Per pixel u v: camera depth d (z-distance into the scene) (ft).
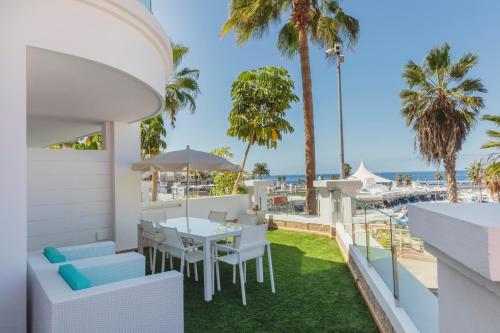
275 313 11.07
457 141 43.42
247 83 33.19
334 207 23.63
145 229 16.39
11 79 8.11
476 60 43.32
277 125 32.94
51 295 6.50
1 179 7.80
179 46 32.91
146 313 7.25
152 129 36.42
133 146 21.35
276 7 33.58
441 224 2.64
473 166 71.77
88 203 19.63
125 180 20.89
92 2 9.73
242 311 11.28
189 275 15.60
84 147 42.11
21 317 7.94
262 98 32.81
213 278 13.62
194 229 14.98
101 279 9.09
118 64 10.57
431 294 6.29
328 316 10.76
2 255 7.74
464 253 2.27
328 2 34.19
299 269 16.21
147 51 12.15
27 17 8.52
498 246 1.96
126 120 20.44
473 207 2.96
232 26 33.99
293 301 12.10
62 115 18.67
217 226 16.02
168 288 7.60
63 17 9.19
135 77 11.37
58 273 8.06
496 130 43.65
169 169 18.78
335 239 23.35
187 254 14.89
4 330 7.69
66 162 18.90
